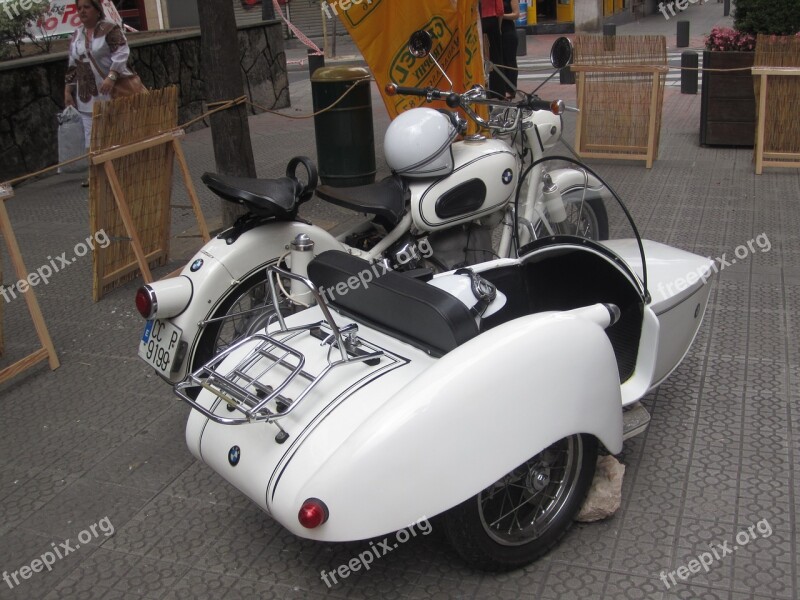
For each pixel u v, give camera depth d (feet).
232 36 21.44
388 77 22.94
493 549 9.45
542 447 8.95
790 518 10.53
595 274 12.25
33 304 15.65
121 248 19.65
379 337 10.41
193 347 12.67
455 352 8.92
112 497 11.92
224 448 9.63
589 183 12.49
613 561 9.94
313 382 9.10
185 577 10.21
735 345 15.19
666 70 27.09
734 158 28.50
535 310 12.64
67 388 15.21
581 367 9.33
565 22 75.15
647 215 22.82
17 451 13.21
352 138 25.89
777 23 28.09
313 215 24.84
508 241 15.85
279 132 37.91
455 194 14.88
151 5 66.85
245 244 13.07
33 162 31.60
